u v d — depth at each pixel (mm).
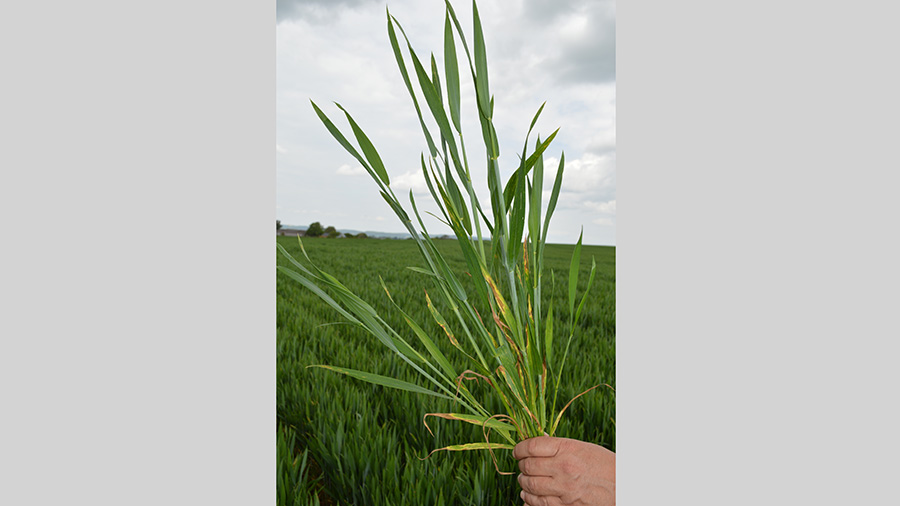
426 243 1331
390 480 1525
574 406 1804
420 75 1188
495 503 1549
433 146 1234
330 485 1636
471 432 1710
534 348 1208
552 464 1265
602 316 1998
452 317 1956
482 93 1170
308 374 1887
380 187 1265
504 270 1280
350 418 1732
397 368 1867
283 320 2014
